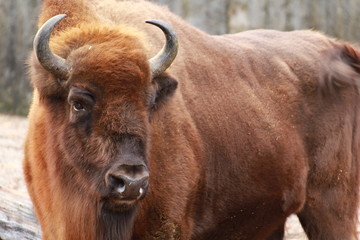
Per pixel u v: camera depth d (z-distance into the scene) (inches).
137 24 773.3
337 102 925.8
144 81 662.5
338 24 2541.8
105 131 651.5
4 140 1691.7
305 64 922.7
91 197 675.4
